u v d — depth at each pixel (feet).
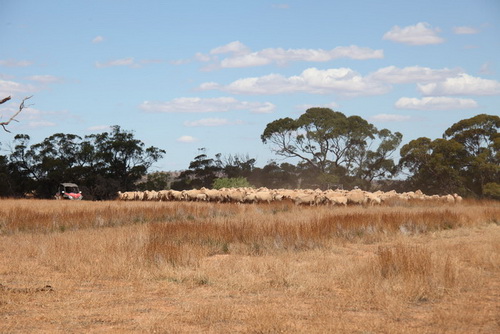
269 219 73.87
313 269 38.27
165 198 148.77
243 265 39.06
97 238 51.98
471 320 25.18
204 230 54.80
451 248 46.44
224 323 25.25
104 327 24.62
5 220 69.26
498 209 97.71
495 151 195.11
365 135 239.30
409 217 70.08
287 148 248.93
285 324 24.62
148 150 235.81
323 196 114.42
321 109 245.24
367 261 37.99
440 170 194.18
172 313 27.12
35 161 228.02
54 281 34.68
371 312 27.35
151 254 41.24
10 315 26.58
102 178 215.51
